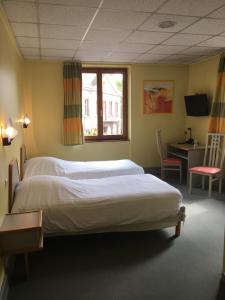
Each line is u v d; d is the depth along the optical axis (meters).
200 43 4.08
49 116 5.44
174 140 6.10
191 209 3.94
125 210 2.85
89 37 3.71
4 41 2.82
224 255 2.31
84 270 2.48
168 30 3.43
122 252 2.79
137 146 5.95
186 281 2.32
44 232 2.66
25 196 2.76
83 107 5.71
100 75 5.72
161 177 5.68
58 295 2.14
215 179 4.66
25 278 2.35
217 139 4.80
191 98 5.48
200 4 2.62
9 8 2.67
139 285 2.27
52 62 5.31
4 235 2.08
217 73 4.82
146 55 4.91
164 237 3.11
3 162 2.47
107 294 2.16
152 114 5.93
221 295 2.14
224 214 3.76
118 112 5.94
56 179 3.09
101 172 4.22
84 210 2.73
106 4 2.60
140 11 2.79
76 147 5.63
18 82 4.10
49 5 2.62
